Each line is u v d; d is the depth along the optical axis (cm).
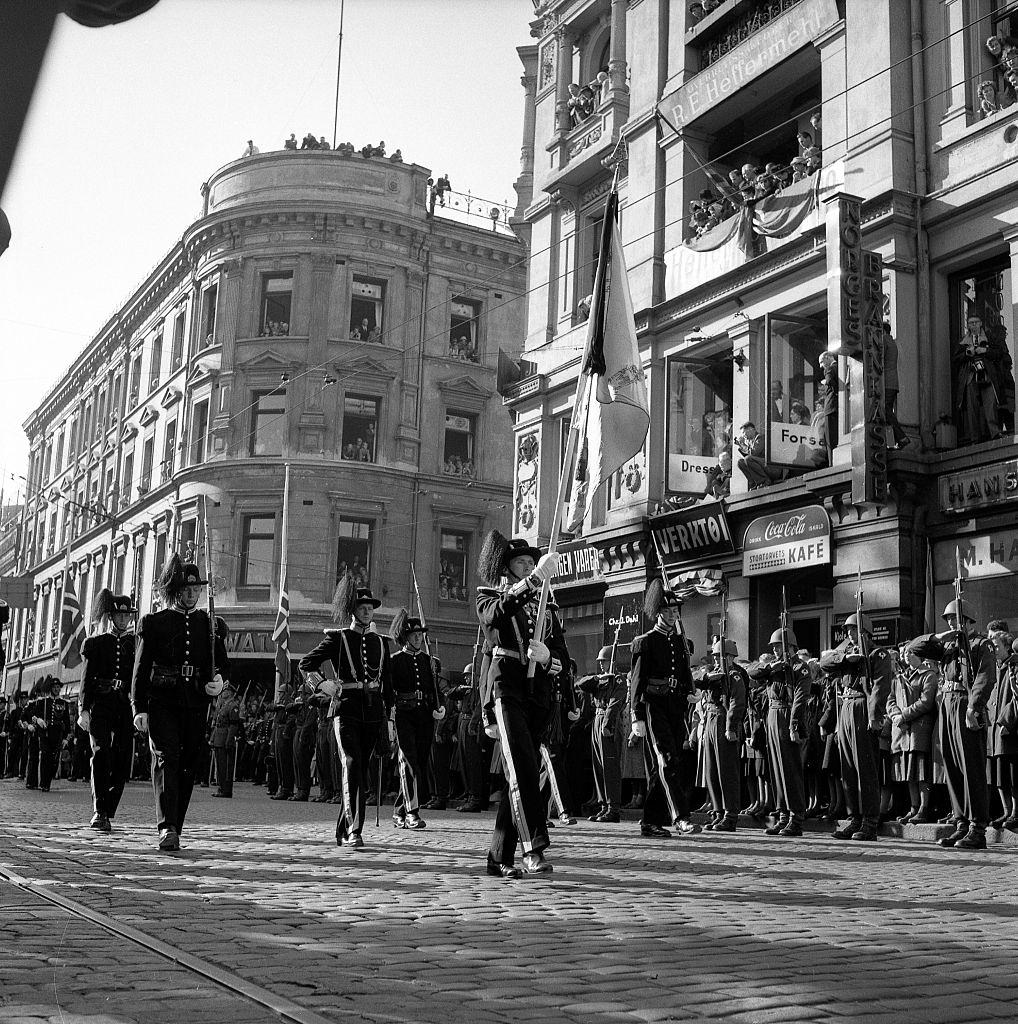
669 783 1111
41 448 6331
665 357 2198
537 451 2578
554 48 2716
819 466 1838
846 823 1199
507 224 4172
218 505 3809
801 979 410
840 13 1917
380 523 3775
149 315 4700
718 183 2152
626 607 2189
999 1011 366
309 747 2027
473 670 1714
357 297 3900
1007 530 1572
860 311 1677
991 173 1669
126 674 1109
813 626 1900
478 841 1042
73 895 598
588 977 407
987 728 1141
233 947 451
